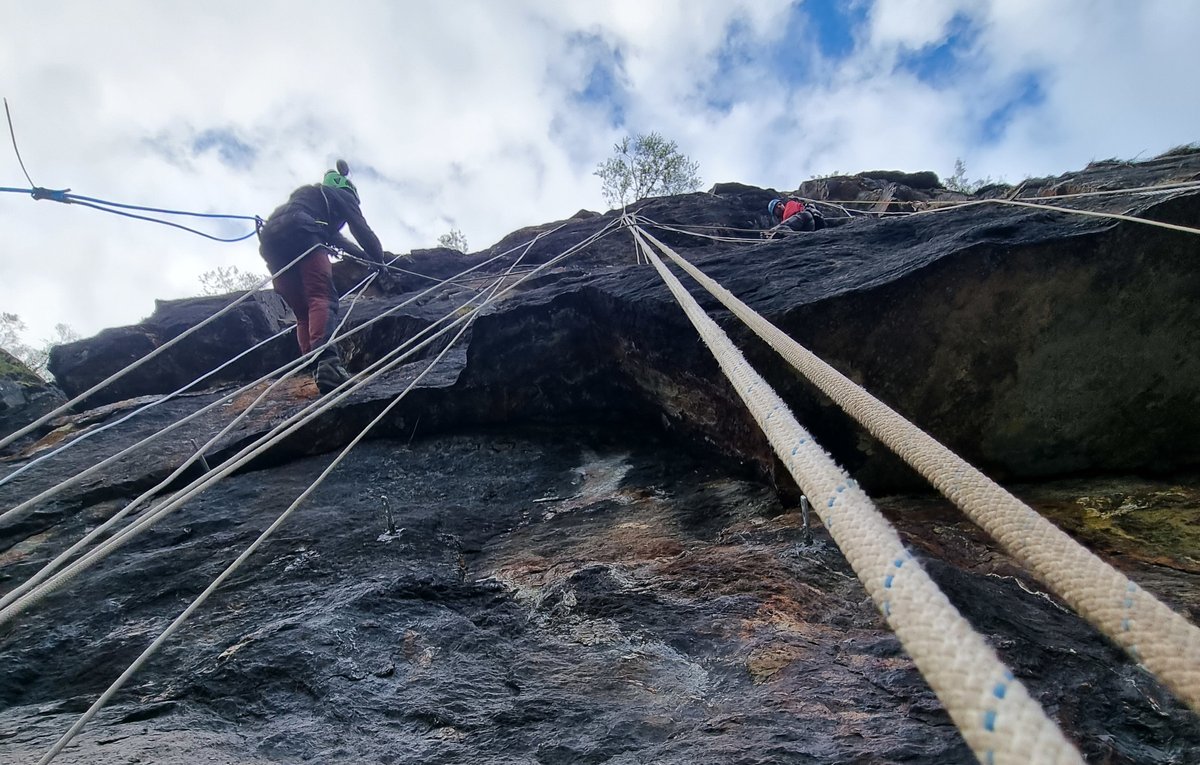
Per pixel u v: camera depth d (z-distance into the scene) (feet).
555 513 11.36
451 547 10.27
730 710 5.22
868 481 9.44
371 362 21.04
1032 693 5.15
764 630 6.35
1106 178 15.58
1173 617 2.31
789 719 4.93
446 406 15.28
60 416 21.52
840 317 9.29
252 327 27.53
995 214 12.37
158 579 9.77
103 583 9.77
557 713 5.51
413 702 5.89
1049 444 9.20
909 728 4.70
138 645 8.01
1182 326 8.70
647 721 5.24
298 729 5.70
